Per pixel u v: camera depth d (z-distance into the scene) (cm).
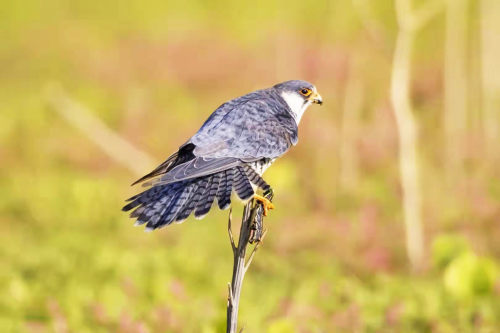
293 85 799
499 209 1416
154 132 2064
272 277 1189
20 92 2655
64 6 3794
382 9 2269
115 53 3000
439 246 1096
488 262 977
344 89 2191
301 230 1326
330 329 964
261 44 2875
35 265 1216
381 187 1630
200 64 2730
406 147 1329
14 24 3597
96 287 1112
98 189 1556
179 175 620
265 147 689
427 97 2316
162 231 1394
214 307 1034
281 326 853
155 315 963
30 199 1577
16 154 1931
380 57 2225
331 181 1653
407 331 970
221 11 3494
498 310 987
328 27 2539
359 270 1215
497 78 1942
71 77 2806
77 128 2138
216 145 668
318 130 1867
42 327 979
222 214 1486
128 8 3731
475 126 1986
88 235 1398
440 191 1544
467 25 2162
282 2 3136
